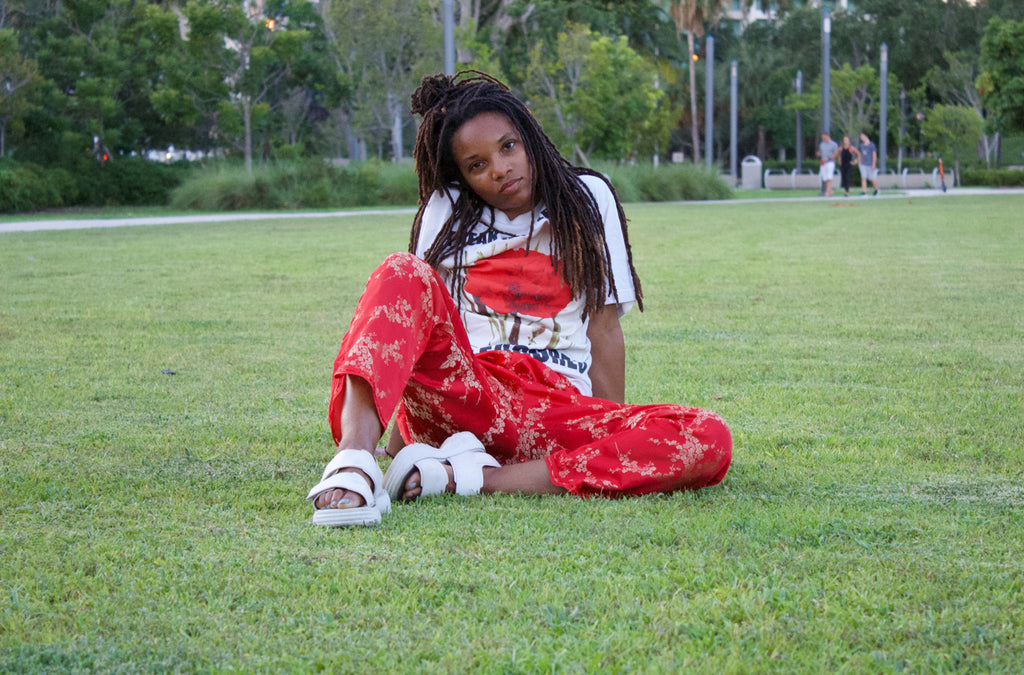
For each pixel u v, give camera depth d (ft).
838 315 17.58
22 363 13.19
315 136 107.45
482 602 5.20
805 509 6.96
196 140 101.81
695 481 7.36
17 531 6.40
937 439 9.26
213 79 78.64
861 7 185.57
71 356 13.76
